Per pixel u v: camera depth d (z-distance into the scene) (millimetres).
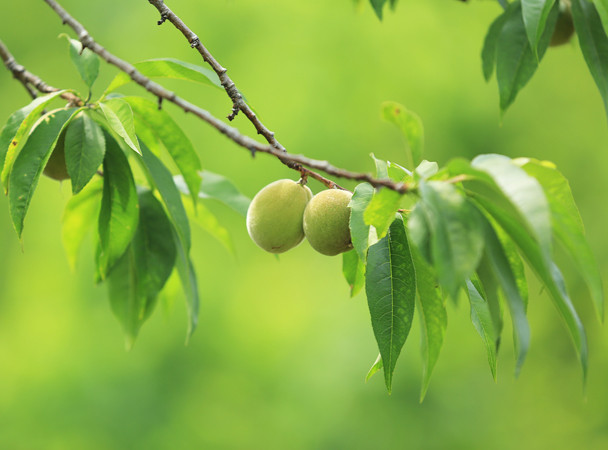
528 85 8039
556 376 8008
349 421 7051
